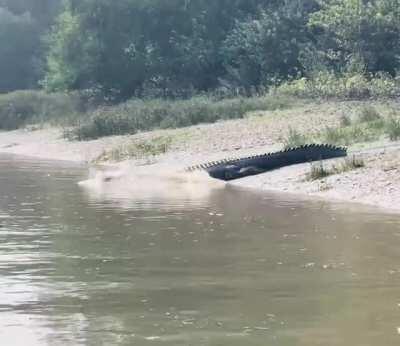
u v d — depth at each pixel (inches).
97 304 281.0
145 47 1845.5
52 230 445.4
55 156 1117.1
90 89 1854.1
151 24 1845.5
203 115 1242.6
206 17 1847.9
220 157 876.0
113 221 478.9
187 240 409.4
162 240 410.0
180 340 238.4
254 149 904.3
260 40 1704.0
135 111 1366.9
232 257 362.9
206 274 328.2
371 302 280.2
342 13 1551.4
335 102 1267.2
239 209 529.7
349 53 1579.7
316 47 1643.7
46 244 400.8
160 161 896.3
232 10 1859.0
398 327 250.2
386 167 644.7
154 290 301.1
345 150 759.7
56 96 1835.6
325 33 1614.2
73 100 1804.9
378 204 549.3
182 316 264.7
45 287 307.0
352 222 466.3
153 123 1275.8
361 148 793.6
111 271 335.6
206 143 975.6
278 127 1024.2
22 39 2699.3
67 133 1320.1
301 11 1712.6
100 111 1493.6
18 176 799.7
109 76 1843.0
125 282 315.3
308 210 521.7
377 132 874.1
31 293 297.6
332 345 232.4
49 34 2477.9
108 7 1834.4
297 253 370.9
